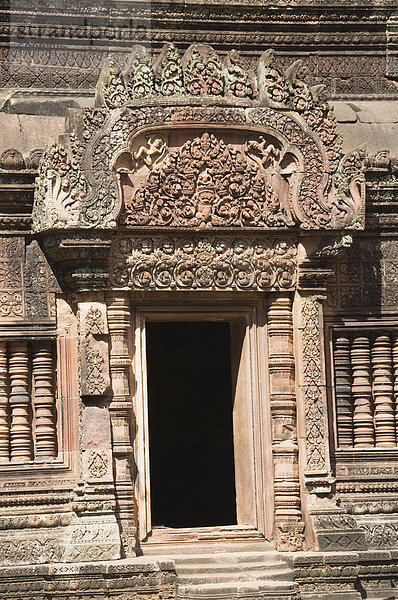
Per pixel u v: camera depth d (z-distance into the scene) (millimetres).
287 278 20703
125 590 19234
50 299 20312
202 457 25312
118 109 19812
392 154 22219
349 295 21516
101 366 19953
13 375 20250
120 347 20094
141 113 19859
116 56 22984
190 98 20031
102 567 19234
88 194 19609
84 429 19891
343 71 23625
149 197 19984
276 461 20672
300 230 20516
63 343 20297
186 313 20625
